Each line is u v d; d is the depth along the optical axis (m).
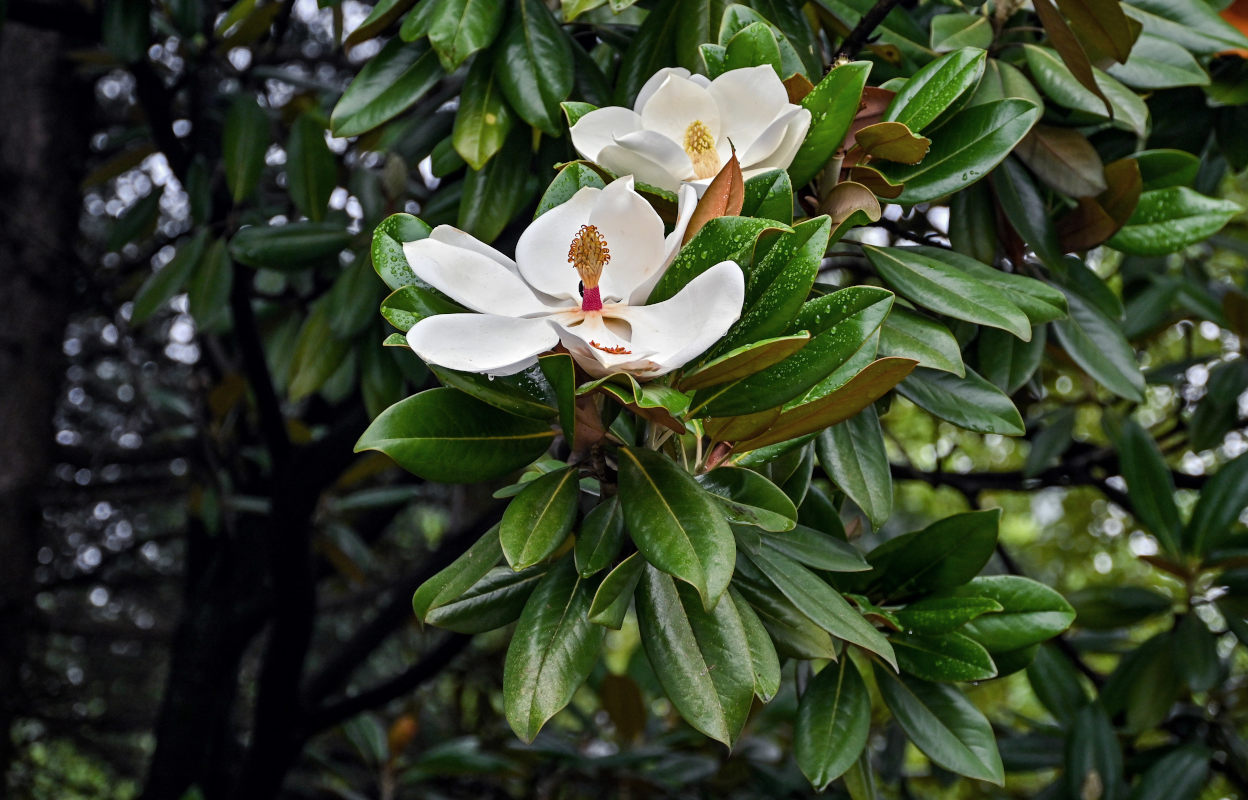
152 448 5.51
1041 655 2.79
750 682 1.79
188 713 4.01
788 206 1.82
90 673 6.22
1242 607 2.48
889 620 1.96
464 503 5.16
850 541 2.15
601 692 3.63
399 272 1.82
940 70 1.97
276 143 3.96
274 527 3.13
